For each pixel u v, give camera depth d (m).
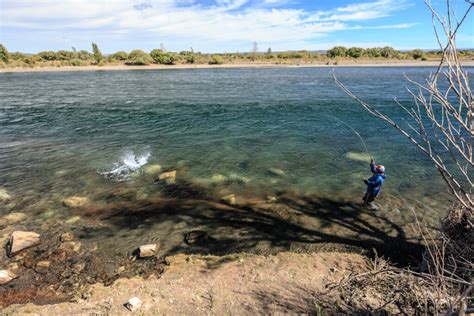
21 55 86.06
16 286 5.39
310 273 5.62
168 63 82.88
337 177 10.05
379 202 8.29
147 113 20.02
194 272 5.71
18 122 17.52
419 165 10.87
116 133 15.36
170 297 4.93
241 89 31.72
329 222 7.43
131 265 5.98
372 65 71.62
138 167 10.92
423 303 3.98
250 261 6.04
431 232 6.86
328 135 14.84
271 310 4.53
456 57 2.20
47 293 5.24
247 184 9.60
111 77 48.59
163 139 14.36
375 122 17.08
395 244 6.56
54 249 6.40
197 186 9.45
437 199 8.39
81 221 7.46
